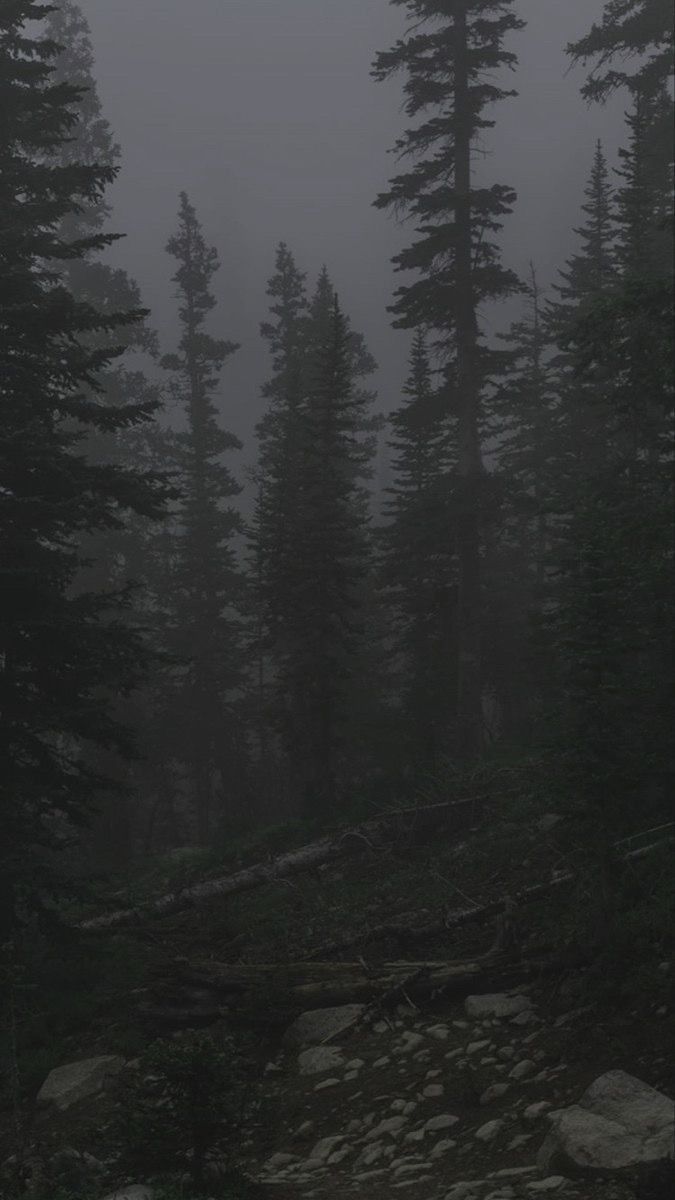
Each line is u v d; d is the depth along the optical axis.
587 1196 7.48
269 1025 12.82
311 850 19.72
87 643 15.51
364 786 24.53
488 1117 9.48
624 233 26.72
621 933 11.04
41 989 15.12
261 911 18.09
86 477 15.88
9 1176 9.95
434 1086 10.30
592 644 10.92
